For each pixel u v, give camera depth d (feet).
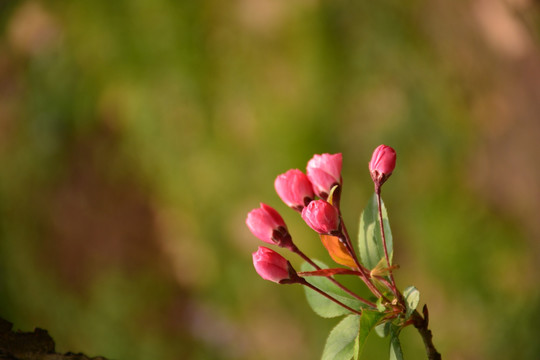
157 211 5.52
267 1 5.37
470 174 5.06
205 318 5.37
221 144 5.29
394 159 2.11
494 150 5.06
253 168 5.19
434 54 5.17
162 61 5.43
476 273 4.93
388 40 5.19
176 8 5.42
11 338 2.15
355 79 5.20
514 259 4.90
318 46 5.24
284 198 2.17
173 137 5.40
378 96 5.17
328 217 2.06
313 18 5.27
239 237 5.20
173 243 5.45
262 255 2.09
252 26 5.37
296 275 2.09
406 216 5.10
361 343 2.02
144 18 5.49
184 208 5.42
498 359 4.78
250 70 5.31
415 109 5.14
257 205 5.16
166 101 5.41
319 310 2.13
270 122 5.19
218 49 5.38
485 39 5.12
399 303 2.06
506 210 4.99
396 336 2.06
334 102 5.18
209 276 5.35
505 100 5.05
